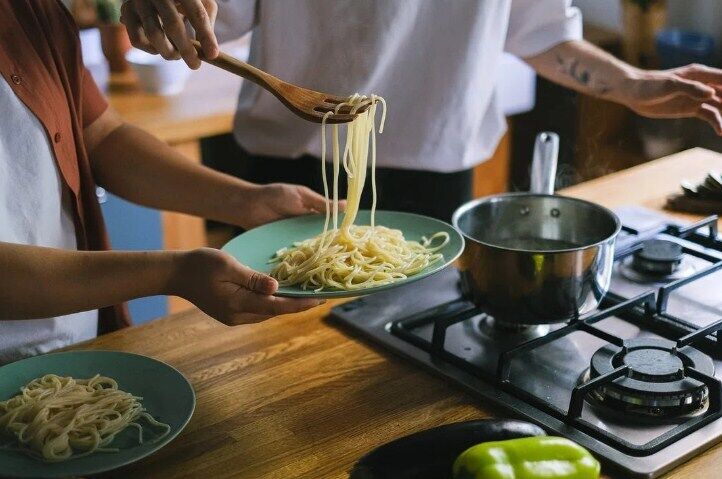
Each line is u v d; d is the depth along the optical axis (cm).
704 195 180
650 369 113
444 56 186
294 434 110
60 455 102
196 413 115
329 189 201
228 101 274
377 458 96
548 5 196
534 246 140
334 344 132
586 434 107
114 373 118
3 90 138
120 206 251
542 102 361
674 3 364
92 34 308
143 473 103
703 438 105
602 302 141
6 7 138
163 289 118
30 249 115
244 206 152
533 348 121
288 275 133
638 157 351
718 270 147
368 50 180
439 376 122
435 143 195
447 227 147
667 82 175
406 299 144
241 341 133
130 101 273
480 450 92
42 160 143
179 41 129
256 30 195
